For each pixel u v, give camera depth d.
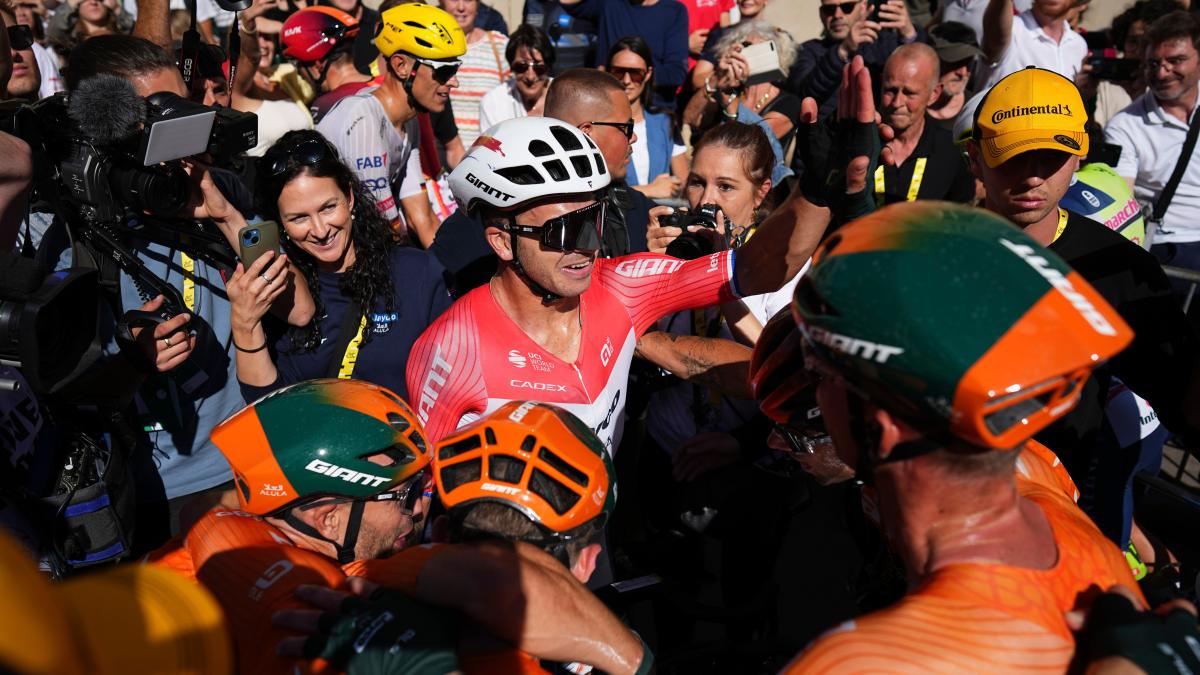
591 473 1.46
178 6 6.04
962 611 1.05
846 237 1.11
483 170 1.97
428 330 2.18
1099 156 3.69
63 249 2.30
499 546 1.33
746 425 2.58
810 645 1.08
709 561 3.64
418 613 1.25
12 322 1.75
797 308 1.15
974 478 1.09
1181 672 0.98
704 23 6.87
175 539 1.71
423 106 3.96
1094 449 2.57
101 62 2.61
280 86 5.12
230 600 1.43
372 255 2.55
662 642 2.72
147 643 0.94
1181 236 4.77
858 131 1.62
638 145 4.91
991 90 2.42
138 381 2.16
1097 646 1.03
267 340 2.54
